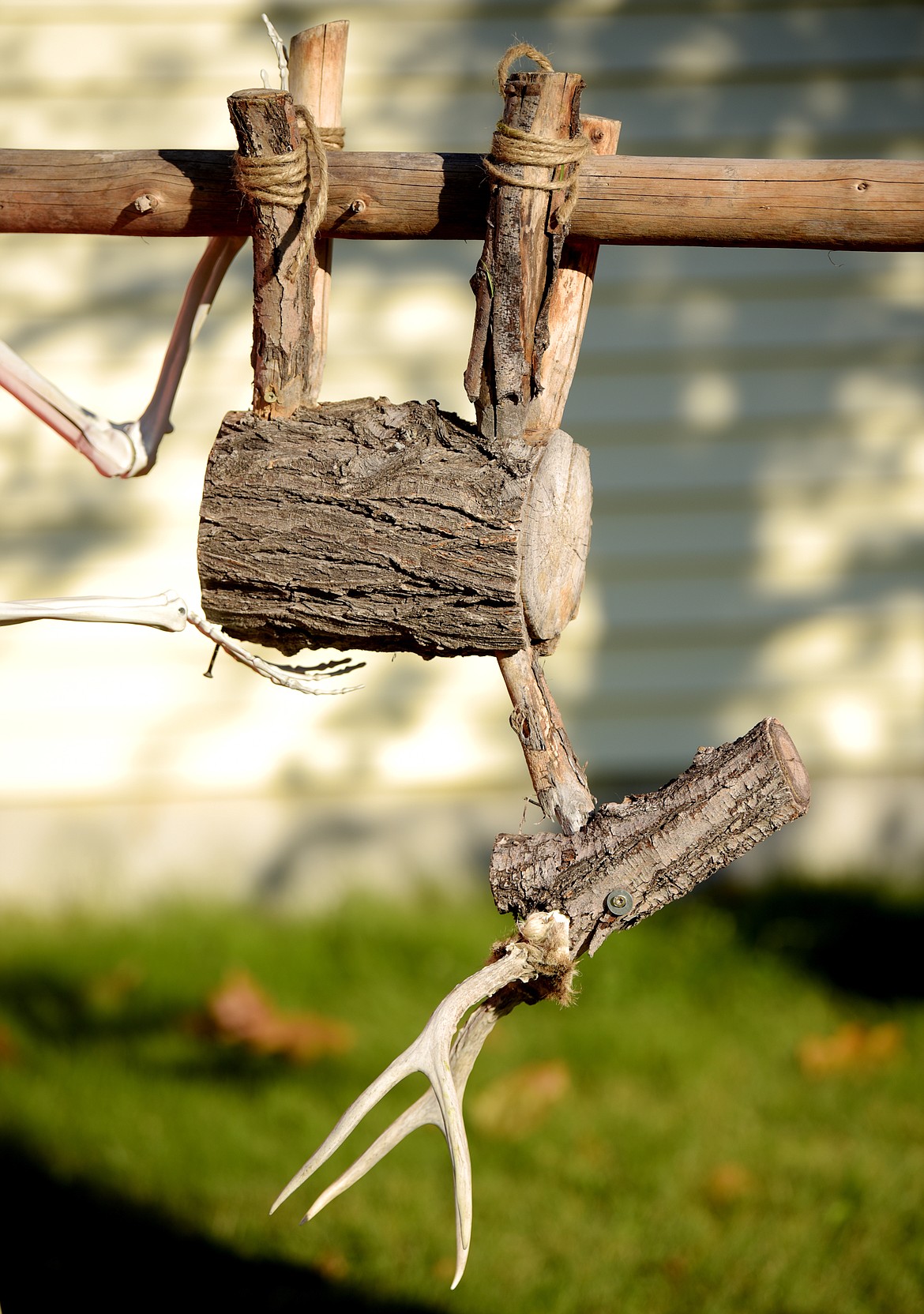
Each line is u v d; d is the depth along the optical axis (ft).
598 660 16.42
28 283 15.61
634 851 5.62
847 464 16.22
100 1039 13.04
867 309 15.97
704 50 15.37
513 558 5.64
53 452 15.85
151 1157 11.24
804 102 15.46
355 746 16.43
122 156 6.26
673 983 13.89
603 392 16.07
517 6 15.28
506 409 5.81
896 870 16.62
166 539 16.05
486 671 16.39
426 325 15.88
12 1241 10.23
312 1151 11.32
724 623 16.40
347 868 16.52
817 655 16.48
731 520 16.28
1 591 16.02
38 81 15.20
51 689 16.16
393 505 5.70
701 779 5.63
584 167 5.87
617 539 16.28
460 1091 5.66
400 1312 9.52
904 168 5.79
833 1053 12.48
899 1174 10.85
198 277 6.93
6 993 13.87
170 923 15.28
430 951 14.67
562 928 5.60
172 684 16.22
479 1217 10.58
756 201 5.82
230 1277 9.88
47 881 16.33
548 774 5.96
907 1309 9.50
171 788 16.39
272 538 5.79
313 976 14.35
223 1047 12.96
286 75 6.13
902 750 16.66
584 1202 10.74
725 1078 12.35
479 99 15.44
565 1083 12.23
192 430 15.81
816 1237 10.21
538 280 5.76
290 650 6.25
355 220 6.02
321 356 6.29
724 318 15.97
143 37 15.19
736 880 16.60
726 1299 9.63
